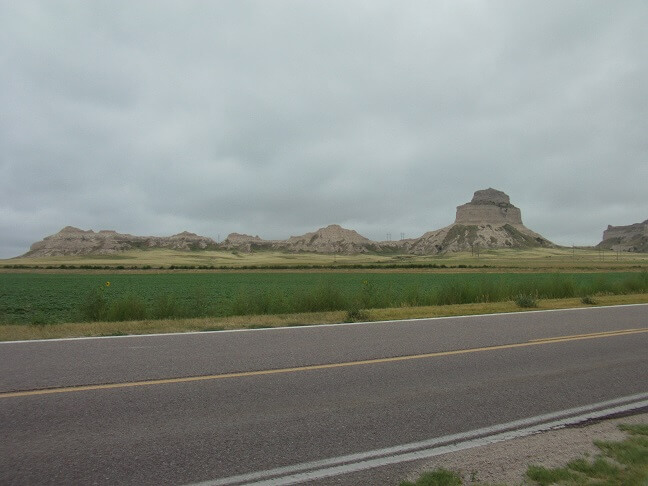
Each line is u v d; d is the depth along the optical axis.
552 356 8.96
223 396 6.30
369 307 19.56
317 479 4.14
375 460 4.52
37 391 6.41
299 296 18.83
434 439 5.04
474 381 7.20
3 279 71.62
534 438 5.11
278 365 8.01
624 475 4.21
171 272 102.12
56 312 24.81
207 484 4.02
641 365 8.35
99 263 158.50
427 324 13.06
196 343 9.98
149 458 4.46
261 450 4.68
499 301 21.03
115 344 9.84
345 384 6.93
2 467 4.23
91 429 5.12
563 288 23.92
